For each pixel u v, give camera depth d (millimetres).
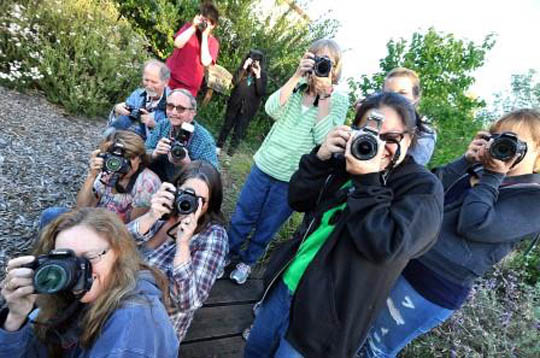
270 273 1575
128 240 1141
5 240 2523
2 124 3912
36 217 2844
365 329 1279
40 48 5074
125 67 5586
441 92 4230
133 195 2225
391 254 1094
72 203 3178
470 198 1451
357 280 1209
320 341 1253
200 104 6648
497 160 1434
